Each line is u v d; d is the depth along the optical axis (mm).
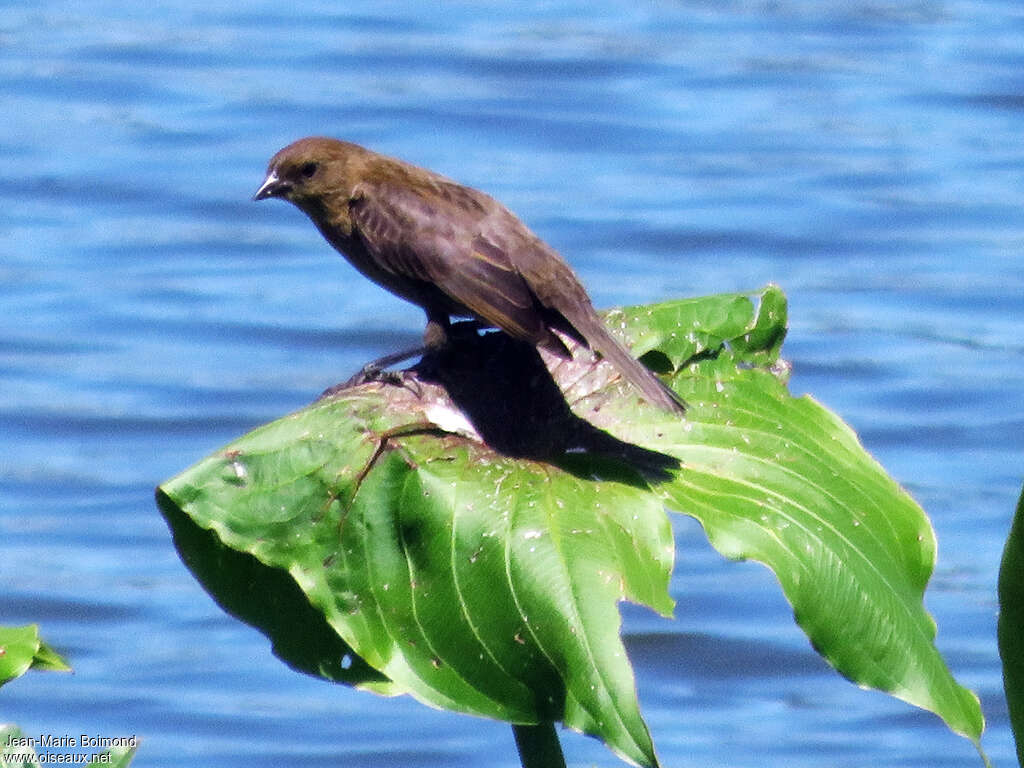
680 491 8391
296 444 8352
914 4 56562
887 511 8453
